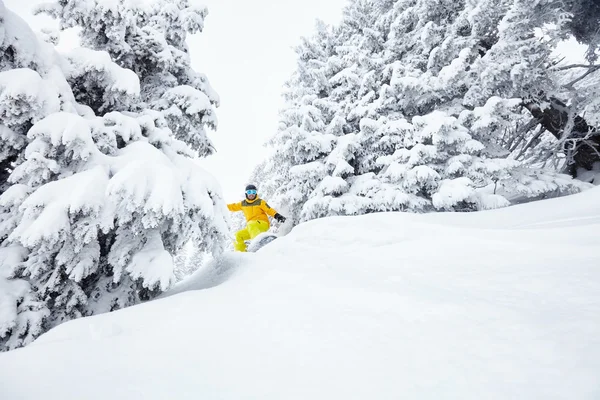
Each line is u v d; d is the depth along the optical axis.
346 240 3.88
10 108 2.81
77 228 2.68
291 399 0.90
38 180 2.84
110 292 3.39
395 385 0.92
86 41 4.74
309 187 9.80
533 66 6.96
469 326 1.23
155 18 5.82
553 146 8.39
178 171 3.16
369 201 8.49
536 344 1.02
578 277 1.59
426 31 8.61
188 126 5.50
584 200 4.50
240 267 3.44
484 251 2.44
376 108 9.04
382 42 10.67
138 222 2.89
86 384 1.05
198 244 3.20
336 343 1.23
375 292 1.78
